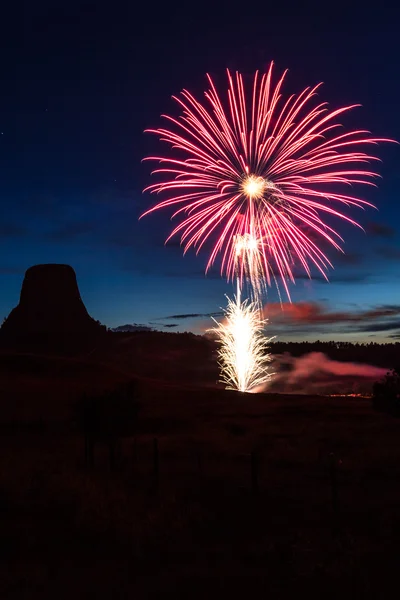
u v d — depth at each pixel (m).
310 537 11.46
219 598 8.29
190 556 10.48
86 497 14.64
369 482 18.28
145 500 15.16
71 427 37.06
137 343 166.62
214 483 18.28
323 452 24.06
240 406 47.59
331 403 48.25
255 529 12.52
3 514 13.78
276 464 22.30
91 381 67.38
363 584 8.38
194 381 146.50
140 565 9.97
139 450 27.00
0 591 8.50
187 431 35.38
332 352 166.25
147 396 54.00
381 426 33.31
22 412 46.94
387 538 11.20
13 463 21.33
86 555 10.58
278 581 8.79
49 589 8.68
